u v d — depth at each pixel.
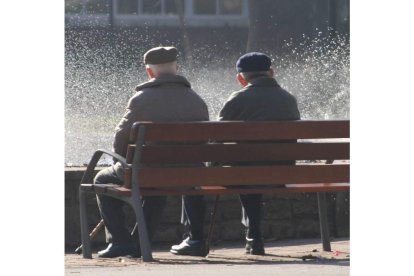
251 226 20.59
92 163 19.47
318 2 80.19
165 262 18.08
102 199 19.88
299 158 18.88
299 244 23.30
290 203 24.50
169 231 24.14
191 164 19.05
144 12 75.62
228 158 18.59
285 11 80.06
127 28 73.62
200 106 19.98
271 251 21.56
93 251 23.38
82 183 19.61
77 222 23.89
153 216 19.91
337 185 18.80
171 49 20.14
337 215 24.56
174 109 19.73
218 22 82.25
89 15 69.19
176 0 79.00
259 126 18.44
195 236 20.33
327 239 21.44
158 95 19.70
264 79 20.50
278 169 18.64
